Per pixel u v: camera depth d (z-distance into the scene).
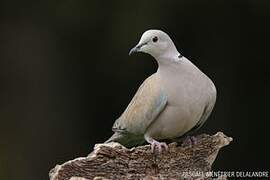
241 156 17.05
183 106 10.03
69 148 17.31
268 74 17.16
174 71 10.13
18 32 17.61
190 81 10.08
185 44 16.98
